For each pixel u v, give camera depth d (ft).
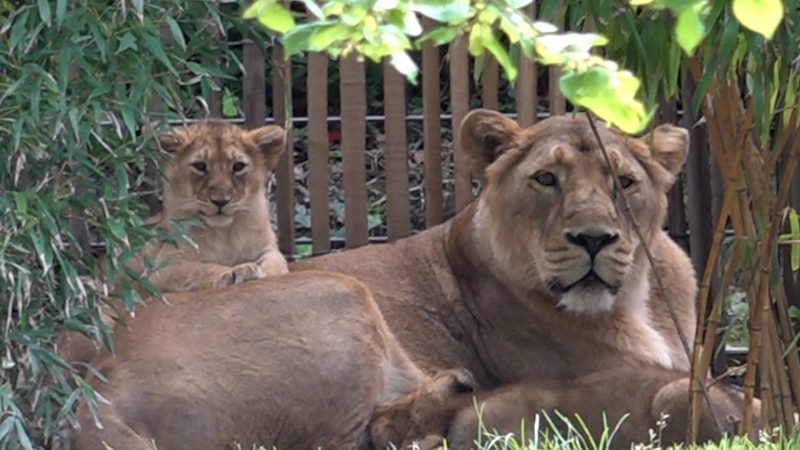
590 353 36.96
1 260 30.89
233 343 35.37
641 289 37.24
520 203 36.01
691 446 31.37
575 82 19.33
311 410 35.47
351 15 19.52
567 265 34.88
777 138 33.04
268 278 36.55
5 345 32.32
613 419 34.24
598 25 28.78
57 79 33.04
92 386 34.78
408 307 38.75
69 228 35.60
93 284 33.91
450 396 35.42
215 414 34.86
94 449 33.96
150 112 35.58
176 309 36.04
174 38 33.37
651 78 28.66
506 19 19.56
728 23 26.48
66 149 32.24
